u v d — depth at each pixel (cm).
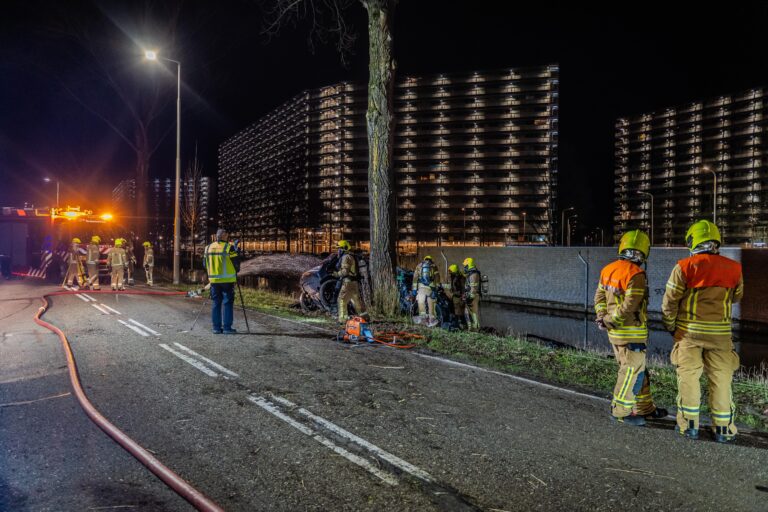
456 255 2584
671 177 12150
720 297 422
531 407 507
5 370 636
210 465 375
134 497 330
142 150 3231
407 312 1227
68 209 2242
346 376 615
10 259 2325
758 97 10656
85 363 666
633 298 438
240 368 646
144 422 458
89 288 1748
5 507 315
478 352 763
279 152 12888
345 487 343
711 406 429
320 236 11031
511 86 10269
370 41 1239
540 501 327
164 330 907
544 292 2192
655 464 382
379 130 1233
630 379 448
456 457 390
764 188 10500
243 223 14762
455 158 10475
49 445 410
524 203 10175
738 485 352
